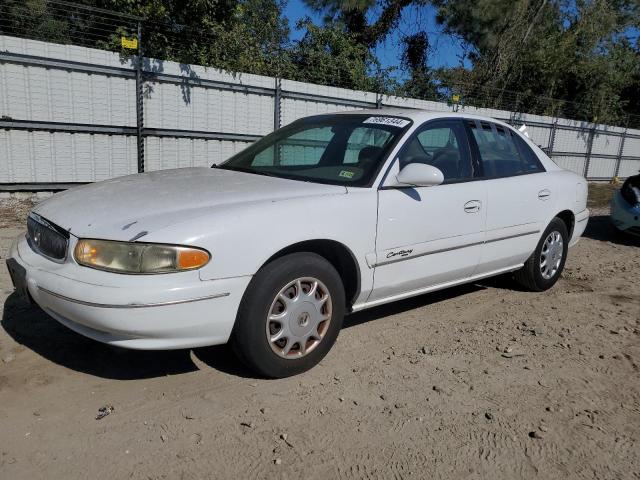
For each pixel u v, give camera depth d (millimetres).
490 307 5039
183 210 3131
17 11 10227
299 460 2691
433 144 4301
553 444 2943
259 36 13148
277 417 3035
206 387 3311
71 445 2713
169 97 10234
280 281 3238
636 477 2719
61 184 9344
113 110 9609
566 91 21688
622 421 3207
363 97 13305
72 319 3006
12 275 3477
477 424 3084
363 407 3186
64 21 10875
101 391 3213
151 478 2512
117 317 2826
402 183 3828
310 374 3535
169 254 2883
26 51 8648
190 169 4430
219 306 3029
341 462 2697
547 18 20734
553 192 5238
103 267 2908
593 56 21250
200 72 10547
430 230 4047
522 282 5461
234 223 3066
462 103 16094
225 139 11094
